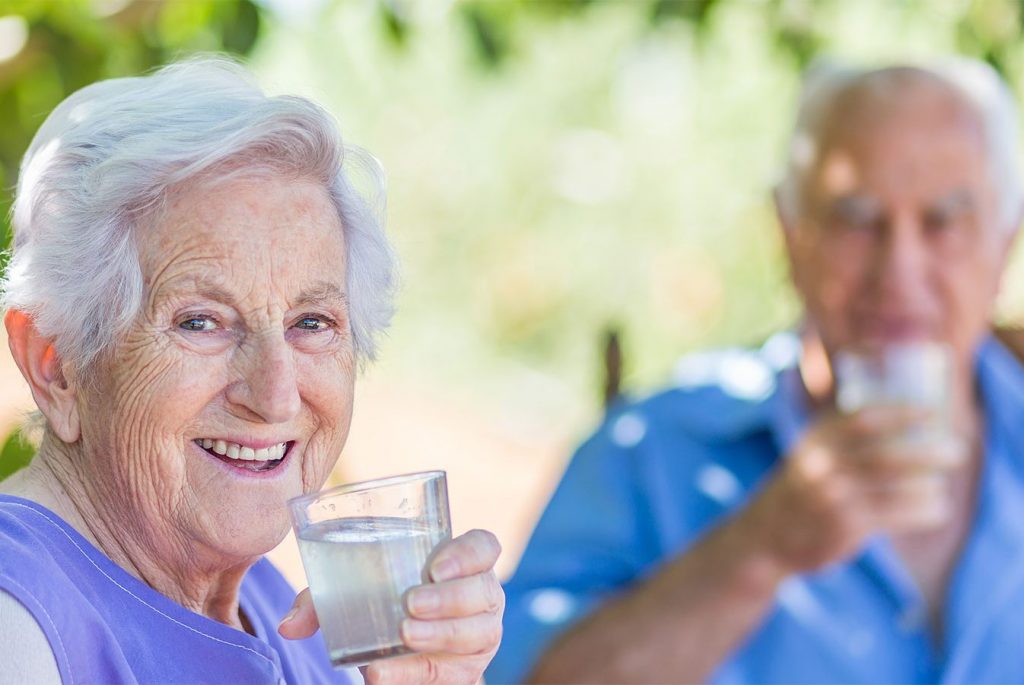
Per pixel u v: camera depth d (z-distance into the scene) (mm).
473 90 15742
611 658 3672
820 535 3502
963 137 3951
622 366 4418
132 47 4254
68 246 2062
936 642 3875
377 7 5270
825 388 4078
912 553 3924
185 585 2176
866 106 3984
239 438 2074
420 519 1913
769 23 6207
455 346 16594
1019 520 3918
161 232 2055
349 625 1895
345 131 2330
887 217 3951
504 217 16250
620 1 6223
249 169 2088
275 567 2582
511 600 4004
